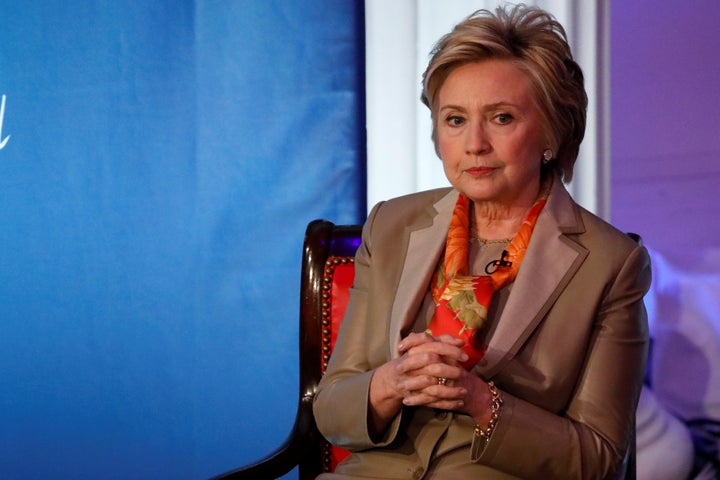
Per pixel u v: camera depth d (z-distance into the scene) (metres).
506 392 5.55
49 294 10.04
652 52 9.24
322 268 7.20
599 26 8.53
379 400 5.58
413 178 9.04
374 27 9.05
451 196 6.43
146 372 9.91
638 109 9.35
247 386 9.73
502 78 5.62
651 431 9.30
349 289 6.62
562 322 5.65
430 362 5.11
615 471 5.48
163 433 9.91
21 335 10.11
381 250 6.36
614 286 5.71
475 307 5.54
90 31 9.78
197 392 9.82
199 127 9.63
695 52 9.10
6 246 10.07
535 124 5.72
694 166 9.19
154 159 9.75
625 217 9.51
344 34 9.31
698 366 9.20
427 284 6.00
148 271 9.84
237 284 9.67
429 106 6.18
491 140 5.67
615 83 9.39
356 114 9.36
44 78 9.89
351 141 9.38
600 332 5.70
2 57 9.94
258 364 9.70
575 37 8.48
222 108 9.58
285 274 9.59
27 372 10.12
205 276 9.73
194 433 9.85
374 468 5.76
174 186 9.73
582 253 5.79
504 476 5.51
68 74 9.85
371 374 5.70
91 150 9.87
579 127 6.09
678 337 9.28
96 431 10.05
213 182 9.65
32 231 10.02
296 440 6.73
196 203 9.70
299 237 9.53
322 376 6.67
